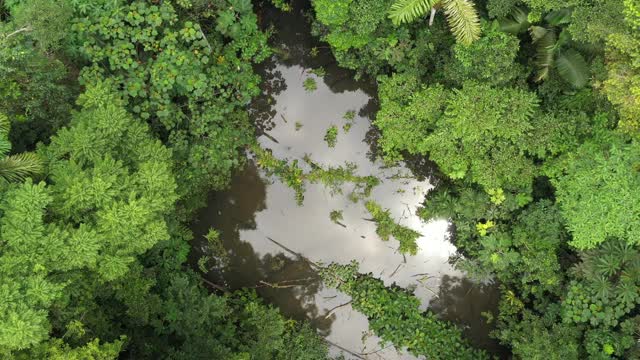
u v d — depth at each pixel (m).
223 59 10.19
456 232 11.05
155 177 7.10
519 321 10.37
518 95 8.06
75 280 7.54
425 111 8.79
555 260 9.25
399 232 10.98
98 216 6.91
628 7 6.45
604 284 8.27
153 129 9.67
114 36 8.34
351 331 11.05
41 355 6.54
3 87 7.80
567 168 8.09
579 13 7.12
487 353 10.70
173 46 8.54
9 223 6.18
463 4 7.29
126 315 8.88
